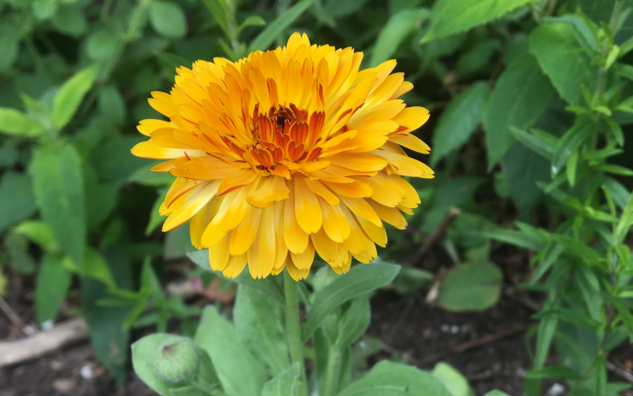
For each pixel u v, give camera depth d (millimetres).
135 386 250
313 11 251
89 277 269
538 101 181
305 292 174
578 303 181
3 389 251
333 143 119
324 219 118
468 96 215
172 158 126
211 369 163
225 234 121
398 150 131
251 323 176
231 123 125
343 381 184
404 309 253
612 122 150
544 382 210
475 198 277
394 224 124
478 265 241
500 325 237
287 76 130
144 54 274
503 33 225
